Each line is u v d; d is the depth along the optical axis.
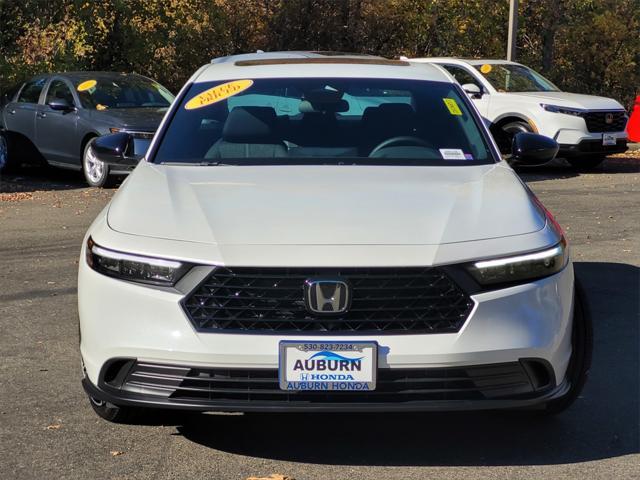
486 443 4.26
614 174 14.93
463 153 5.05
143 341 3.79
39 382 5.12
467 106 5.48
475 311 3.76
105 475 3.92
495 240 3.91
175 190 4.41
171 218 4.08
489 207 4.19
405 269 3.75
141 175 4.74
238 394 3.76
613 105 15.10
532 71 16.50
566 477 3.87
